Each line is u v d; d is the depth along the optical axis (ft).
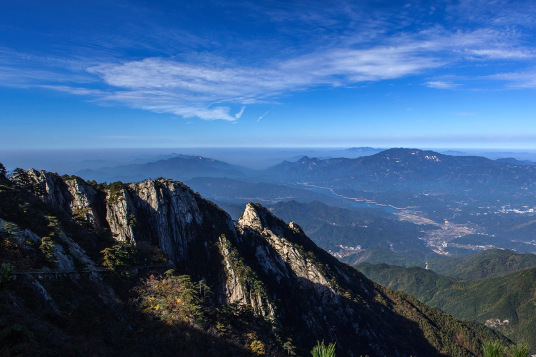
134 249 214.28
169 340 144.66
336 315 354.33
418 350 392.88
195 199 340.18
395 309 469.98
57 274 144.25
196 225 306.35
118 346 126.41
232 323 190.80
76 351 105.40
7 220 152.97
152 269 206.18
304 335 276.21
